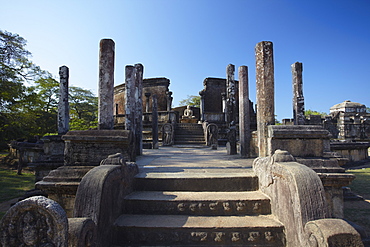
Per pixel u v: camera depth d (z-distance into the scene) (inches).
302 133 179.0
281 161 151.4
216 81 1366.9
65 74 405.7
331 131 1184.8
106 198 131.2
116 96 1441.9
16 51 725.9
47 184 163.5
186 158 325.7
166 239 135.1
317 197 121.8
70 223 104.1
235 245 134.2
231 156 360.2
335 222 104.3
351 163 542.6
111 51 245.3
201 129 891.4
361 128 1143.6
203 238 133.7
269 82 239.3
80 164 182.1
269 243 135.6
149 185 175.9
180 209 152.9
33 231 90.9
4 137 804.6
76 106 1521.9
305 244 110.0
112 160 157.8
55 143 349.7
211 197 158.2
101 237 123.6
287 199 134.1
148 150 543.2
